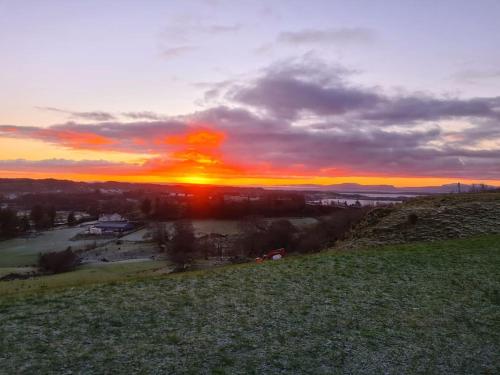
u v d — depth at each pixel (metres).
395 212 39.81
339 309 13.47
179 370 8.68
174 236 98.75
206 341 10.38
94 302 13.12
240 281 16.70
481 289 16.11
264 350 10.02
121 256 94.88
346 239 42.53
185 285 15.82
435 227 32.50
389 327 12.07
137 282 16.22
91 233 131.38
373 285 16.45
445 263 20.16
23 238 123.31
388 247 25.73
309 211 138.50
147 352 9.52
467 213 34.00
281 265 20.08
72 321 11.27
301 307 13.54
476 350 10.67
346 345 10.62
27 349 9.28
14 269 74.12
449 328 12.18
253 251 90.12
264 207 142.25
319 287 16.02
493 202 36.41
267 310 13.10
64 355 9.09
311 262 20.72
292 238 91.25
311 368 9.19
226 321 11.94
